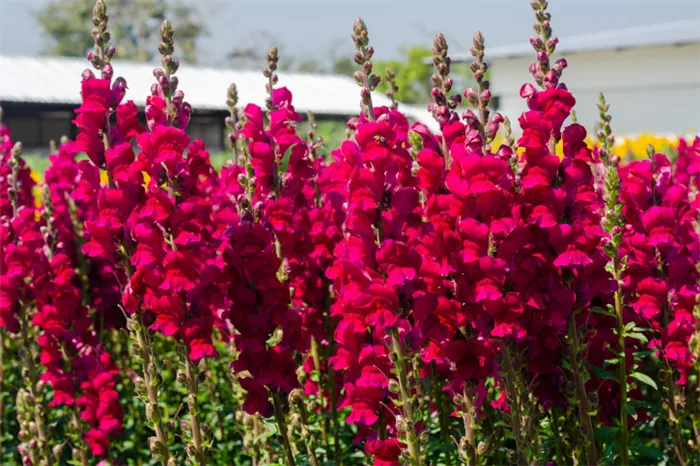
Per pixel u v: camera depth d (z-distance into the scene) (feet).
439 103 12.56
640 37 131.75
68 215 21.39
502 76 139.44
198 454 13.47
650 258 13.92
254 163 15.17
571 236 12.05
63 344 17.54
